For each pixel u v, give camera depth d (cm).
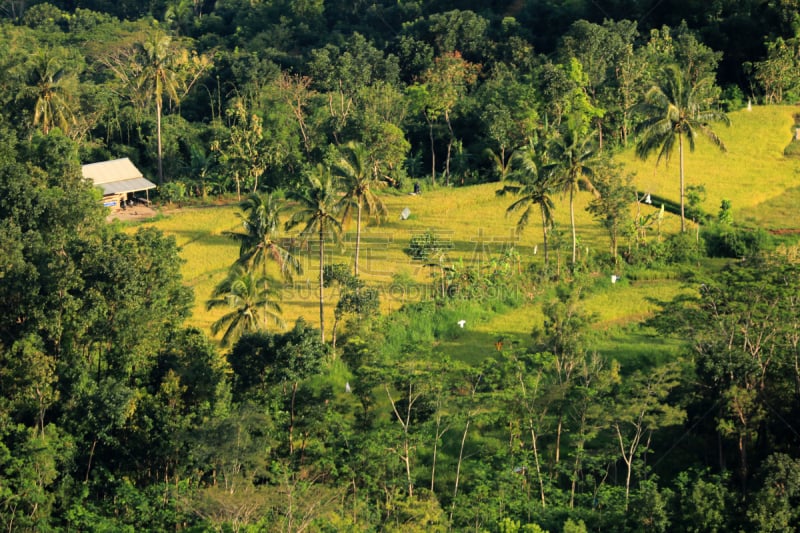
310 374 5456
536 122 12594
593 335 6788
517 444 5406
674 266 8725
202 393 5341
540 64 14500
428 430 5378
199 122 14138
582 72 13175
